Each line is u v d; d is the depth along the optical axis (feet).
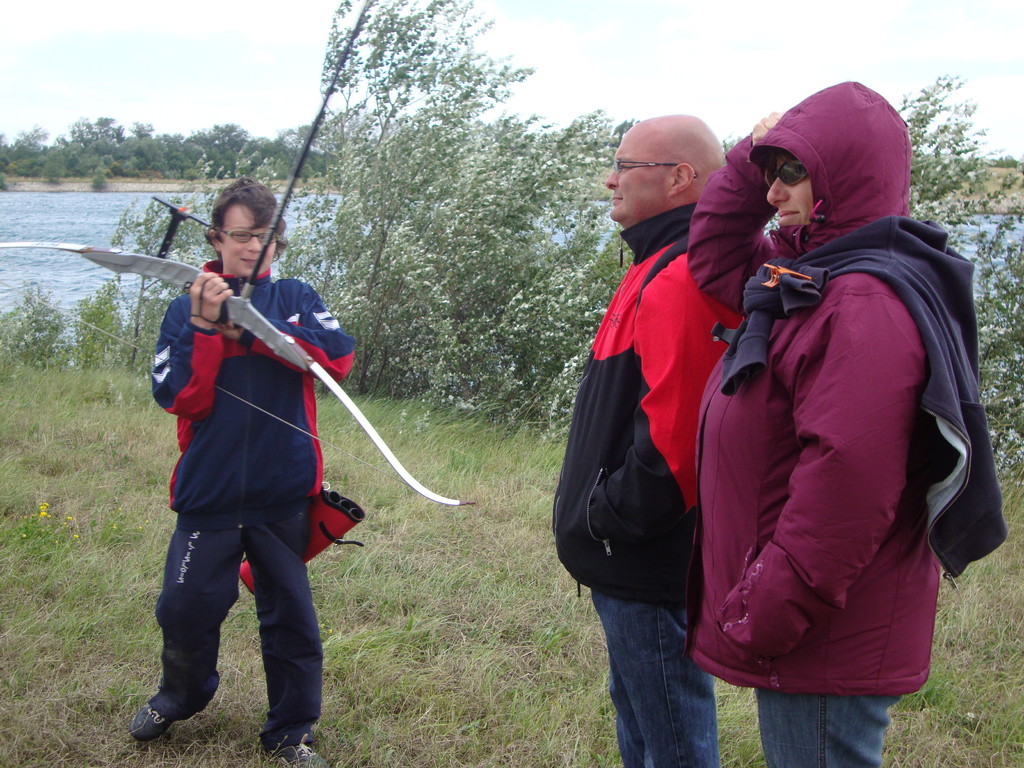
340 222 31.07
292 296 9.35
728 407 6.37
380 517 16.37
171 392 8.59
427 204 30.94
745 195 7.14
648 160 8.03
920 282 5.86
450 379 29.01
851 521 5.49
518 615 12.89
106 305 33.83
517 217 29.55
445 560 14.74
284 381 9.08
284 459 9.02
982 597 13.70
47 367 31.68
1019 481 19.77
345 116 31.04
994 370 21.42
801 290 5.92
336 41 30.17
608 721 10.42
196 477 8.86
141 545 14.57
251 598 13.00
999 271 21.95
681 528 7.68
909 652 6.07
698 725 7.92
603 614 7.98
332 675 11.09
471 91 30.19
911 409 5.57
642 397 7.30
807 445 5.77
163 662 9.30
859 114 6.10
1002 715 10.69
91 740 9.62
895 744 10.16
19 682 10.41
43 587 12.72
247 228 8.95
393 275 30.07
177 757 9.41
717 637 6.51
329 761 9.57
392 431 23.72
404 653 11.62
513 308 28.58
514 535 15.84
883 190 6.11
